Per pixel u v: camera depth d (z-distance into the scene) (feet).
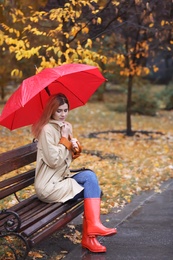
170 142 39.99
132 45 42.50
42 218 14.83
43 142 15.70
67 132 16.10
